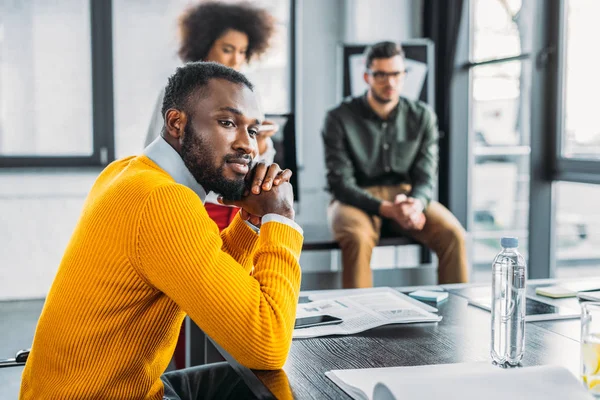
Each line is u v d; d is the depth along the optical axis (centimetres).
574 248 369
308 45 446
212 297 116
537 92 359
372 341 137
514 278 123
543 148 362
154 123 270
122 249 119
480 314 160
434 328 147
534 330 144
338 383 112
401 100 375
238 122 132
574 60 344
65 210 432
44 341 128
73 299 123
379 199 351
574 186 366
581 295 173
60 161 429
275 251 128
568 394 93
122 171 132
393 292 182
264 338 117
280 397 107
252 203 136
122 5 428
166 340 132
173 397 144
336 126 370
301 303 169
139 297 122
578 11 338
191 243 117
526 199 381
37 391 130
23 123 424
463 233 354
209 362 204
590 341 101
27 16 418
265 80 443
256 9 399
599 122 327
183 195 121
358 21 441
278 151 350
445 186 439
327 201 455
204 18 390
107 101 431
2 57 417
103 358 124
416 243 368
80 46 428
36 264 429
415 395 89
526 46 369
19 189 423
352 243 342
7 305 414
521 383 93
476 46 421
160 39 435
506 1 385
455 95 429
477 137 427
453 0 423
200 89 130
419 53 405
